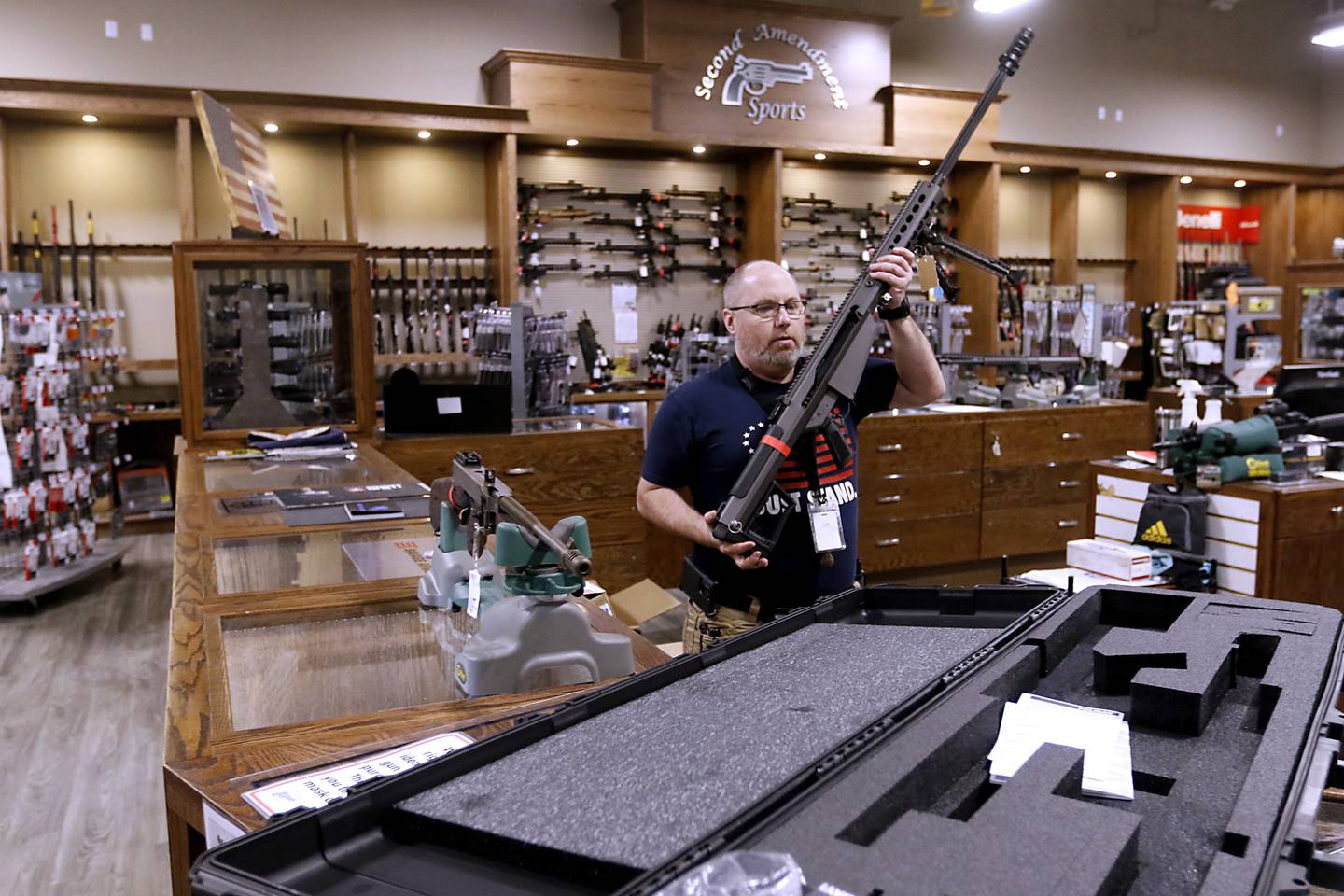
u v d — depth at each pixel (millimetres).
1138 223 10414
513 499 1605
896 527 5555
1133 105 10344
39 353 5418
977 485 5742
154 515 6938
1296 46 11266
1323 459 3912
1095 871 622
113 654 4594
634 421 7797
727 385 2467
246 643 1690
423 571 2090
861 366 2182
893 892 597
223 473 3479
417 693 1480
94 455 6508
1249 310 8109
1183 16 10539
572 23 8047
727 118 8125
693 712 997
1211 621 1198
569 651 1512
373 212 7672
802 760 877
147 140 6988
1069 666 1165
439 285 7836
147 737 3699
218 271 4285
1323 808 1136
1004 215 9836
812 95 8398
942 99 8727
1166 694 970
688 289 8648
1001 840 662
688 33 7941
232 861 709
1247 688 1093
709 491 2451
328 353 4500
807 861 635
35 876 2799
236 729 1329
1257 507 3564
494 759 898
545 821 780
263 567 2121
